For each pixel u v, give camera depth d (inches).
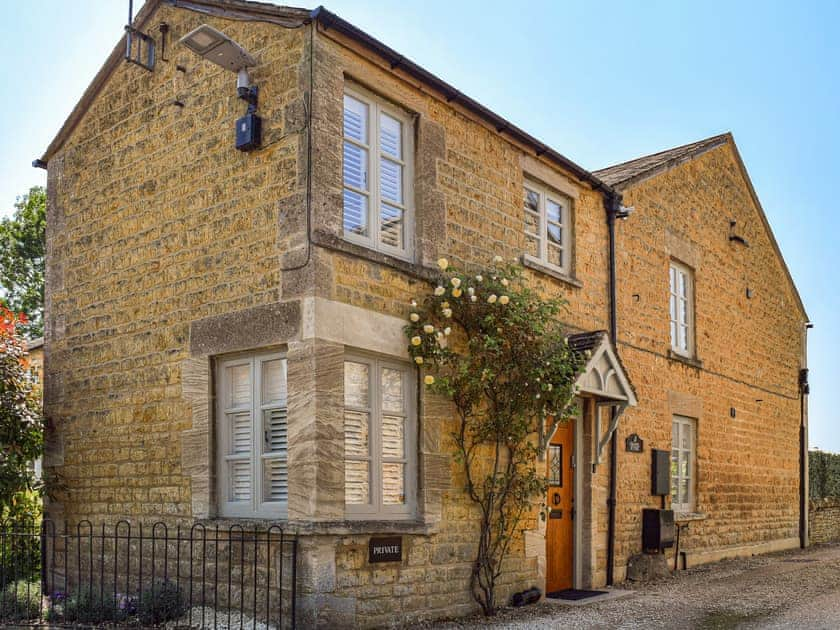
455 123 348.8
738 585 409.1
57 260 383.9
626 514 431.8
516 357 336.5
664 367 481.4
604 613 328.8
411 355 311.7
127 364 343.6
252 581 284.0
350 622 275.6
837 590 389.7
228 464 308.0
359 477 293.7
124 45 361.7
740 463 560.7
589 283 426.3
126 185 356.5
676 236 510.0
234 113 315.9
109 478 344.2
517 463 349.1
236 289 304.5
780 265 654.5
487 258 358.0
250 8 307.1
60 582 358.3
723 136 573.0
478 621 309.7
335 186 292.5
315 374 273.7
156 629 279.9
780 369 639.8
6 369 369.1
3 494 354.0
